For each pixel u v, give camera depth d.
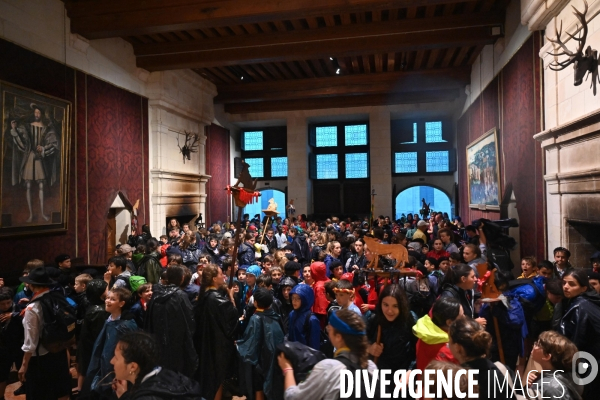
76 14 9.00
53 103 8.40
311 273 4.70
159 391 2.11
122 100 10.88
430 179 19.84
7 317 4.57
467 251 4.84
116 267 5.38
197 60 11.34
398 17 10.67
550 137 6.61
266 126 21.03
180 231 12.12
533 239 7.63
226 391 4.73
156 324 3.57
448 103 17.58
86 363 3.91
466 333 2.19
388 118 18.06
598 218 5.30
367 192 20.58
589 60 5.21
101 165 9.97
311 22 10.44
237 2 8.52
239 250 7.91
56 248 8.55
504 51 9.53
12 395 4.98
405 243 7.33
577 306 3.27
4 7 7.38
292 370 2.45
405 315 3.14
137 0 8.90
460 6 9.98
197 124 15.07
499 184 9.73
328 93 15.32
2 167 7.18
